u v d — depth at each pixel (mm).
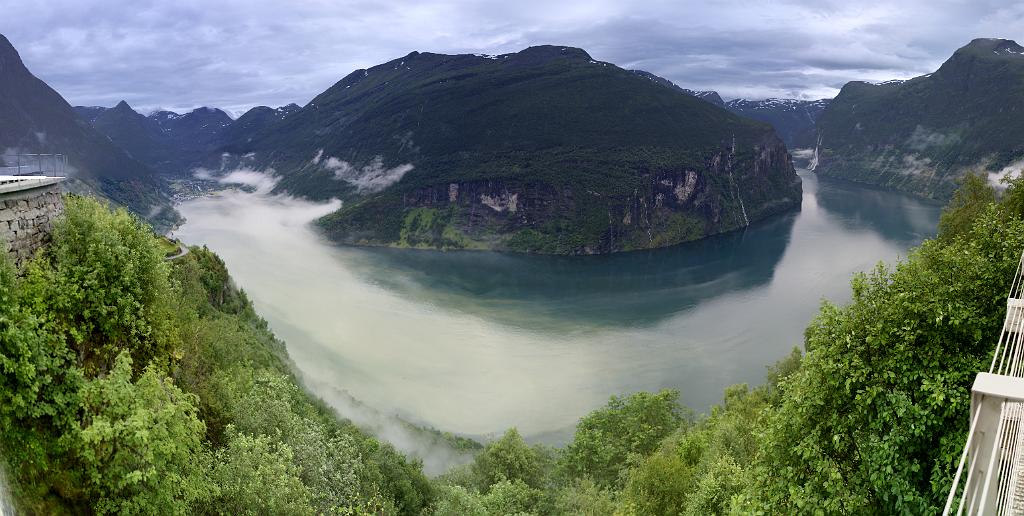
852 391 26875
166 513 24766
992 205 32312
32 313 24875
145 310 32000
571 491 69375
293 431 43250
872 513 24625
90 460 22672
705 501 42500
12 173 31766
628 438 85250
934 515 21703
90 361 28141
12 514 20906
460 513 57656
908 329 25891
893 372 26016
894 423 24250
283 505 31781
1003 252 28641
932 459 23844
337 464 46156
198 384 38812
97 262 29453
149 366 25969
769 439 29125
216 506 30219
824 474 26250
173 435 25641
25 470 22156
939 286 27688
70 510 23172
